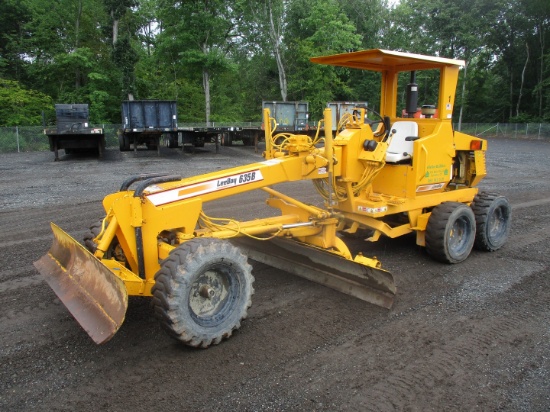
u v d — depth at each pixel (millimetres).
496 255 6406
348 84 39812
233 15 35281
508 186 12273
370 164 5383
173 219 4086
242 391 3246
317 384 3332
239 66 39688
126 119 19812
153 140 20406
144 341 3967
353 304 4723
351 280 4895
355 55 5406
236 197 10297
